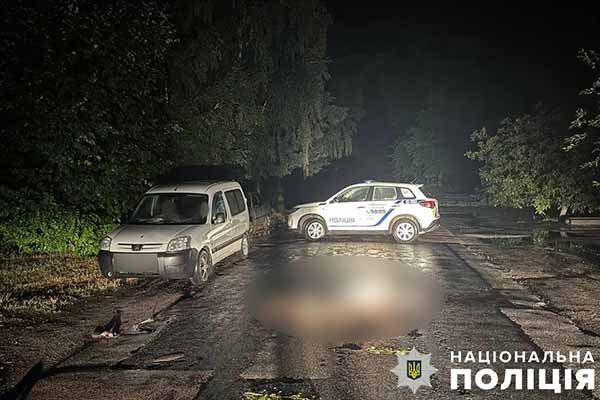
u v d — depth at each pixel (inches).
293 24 1111.0
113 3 605.0
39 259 582.2
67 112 559.5
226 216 546.6
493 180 1058.7
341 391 255.6
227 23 930.1
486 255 626.8
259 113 935.7
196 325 361.4
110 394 257.6
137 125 623.5
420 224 723.4
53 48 569.0
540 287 462.6
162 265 453.7
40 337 337.7
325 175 1568.7
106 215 611.2
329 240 759.1
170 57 795.4
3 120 564.1
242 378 272.8
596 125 607.2
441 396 249.9
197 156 801.6
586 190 902.4
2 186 554.3
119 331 351.3
